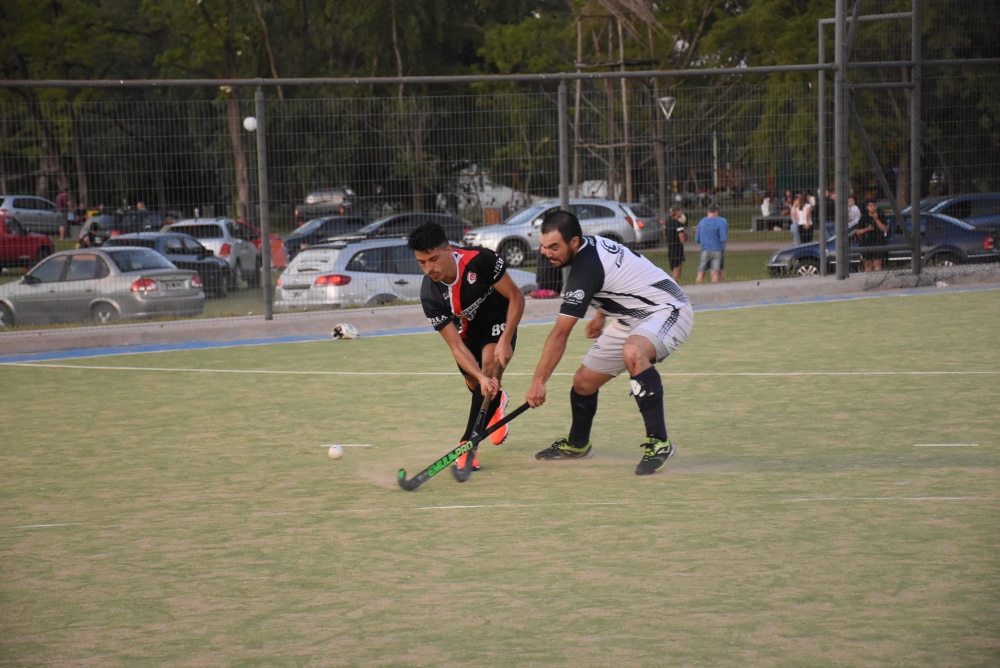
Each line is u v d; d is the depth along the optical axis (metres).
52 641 11.09
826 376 25.95
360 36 114.12
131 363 31.83
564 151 40.81
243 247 65.50
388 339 35.47
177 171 41.28
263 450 20.00
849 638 10.55
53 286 40.81
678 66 111.25
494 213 45.38
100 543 14.45
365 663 10.30
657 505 15.55
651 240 61.75
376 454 19.47
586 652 10.41
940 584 11.95
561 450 18.77
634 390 17.50
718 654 10.27
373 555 13.58
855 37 46.25
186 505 16.30
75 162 45.25
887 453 18.33
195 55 109.62
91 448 20.53
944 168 48.44
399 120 41.28
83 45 108.06
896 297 42.41
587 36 97.88
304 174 41.25
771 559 12.97
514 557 13.32
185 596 12.32
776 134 47.62
